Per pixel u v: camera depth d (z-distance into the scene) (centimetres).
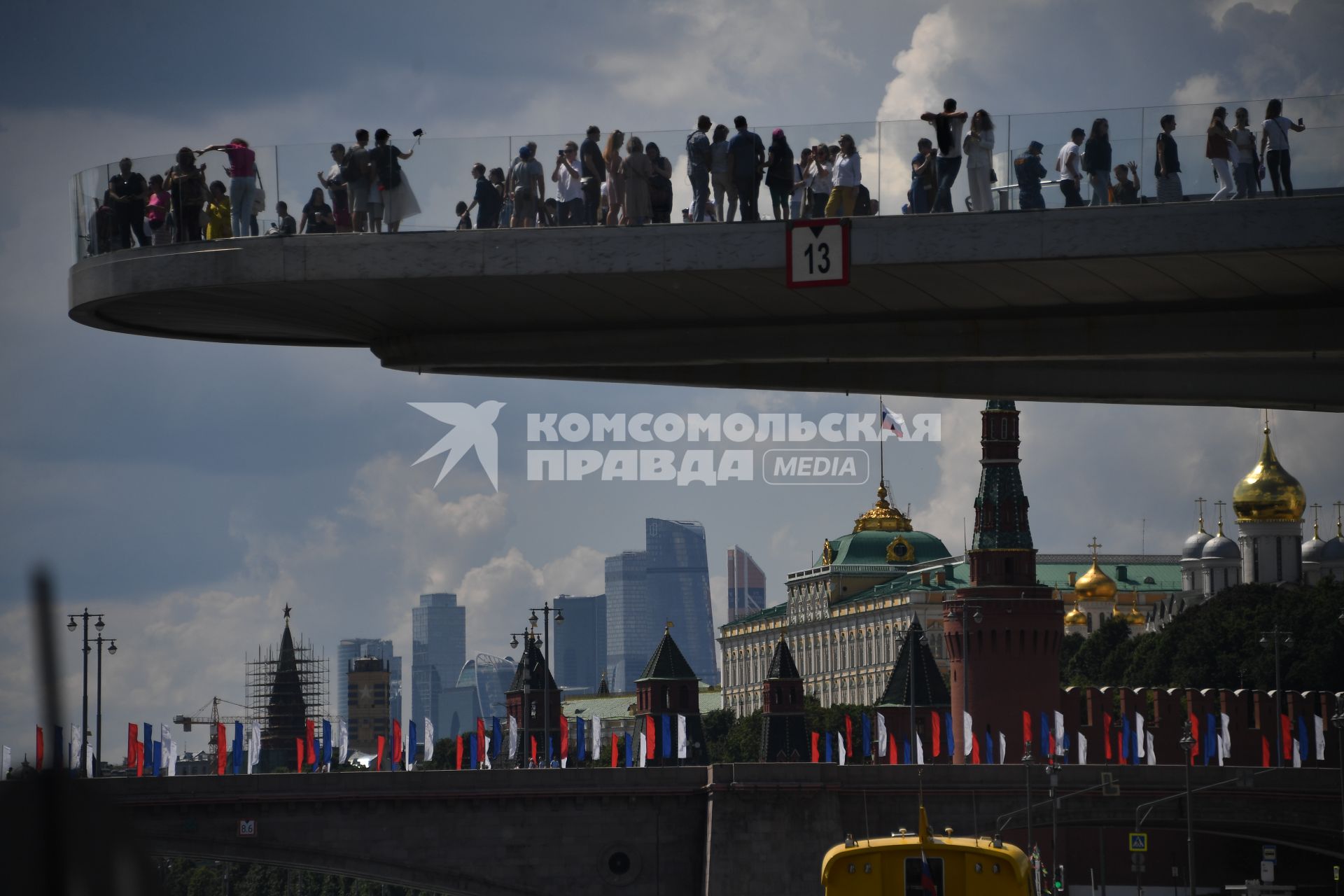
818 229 9219
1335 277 9244
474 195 9562
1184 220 8800
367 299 10144
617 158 9450
